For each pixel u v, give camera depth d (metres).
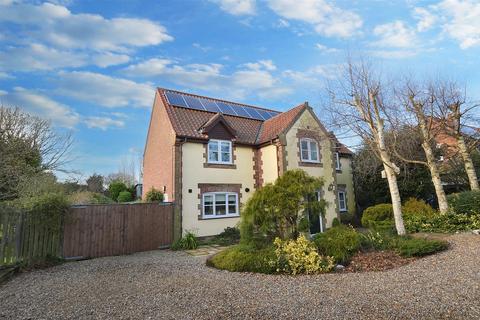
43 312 5.64
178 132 16.09
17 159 16.86
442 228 12.88
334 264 8.45
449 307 5.10
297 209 9.38
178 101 19.20
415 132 17.16
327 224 18.58
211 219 16.52
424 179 20.95
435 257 8.79
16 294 6.90
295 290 6.47
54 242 11.16
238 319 4.98
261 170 19.00
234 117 20.78
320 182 10.02
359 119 14.17
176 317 5.14
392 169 12.94
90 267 10.04
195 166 16.47
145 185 21.66
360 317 4.84
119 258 11.88
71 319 5.23
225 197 17.42
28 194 15.24
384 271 7.80
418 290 6.04
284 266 8.17
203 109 19.62
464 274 6.97
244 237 9.82
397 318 4.75
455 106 15.73
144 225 13.98
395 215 12.58
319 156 19.56
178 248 13.99
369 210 17.23
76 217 12.08
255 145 19.19
